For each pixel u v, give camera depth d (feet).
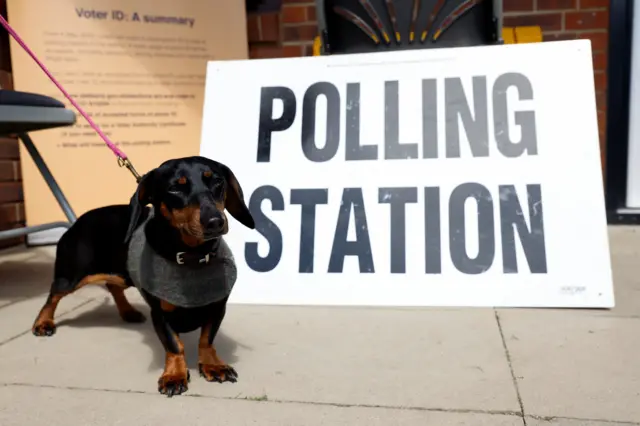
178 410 5.09
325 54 10.11
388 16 9.62
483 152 8.44
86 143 12.88
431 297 7.88
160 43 13.28
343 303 8.02
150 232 5.54
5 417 5.06
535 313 7.48
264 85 9.29
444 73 8.93
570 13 13.80
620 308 7.61
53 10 12.53
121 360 6.39
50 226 9.22
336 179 8.63
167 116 13.39
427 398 5.19
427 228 8.20
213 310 5.79
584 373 5.63
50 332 7.29
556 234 7.92
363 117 8.91
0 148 12.75
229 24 13.85
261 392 5.40
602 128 14.02
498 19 9.33
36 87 12.46
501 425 4.67
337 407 5.06
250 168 8.87
